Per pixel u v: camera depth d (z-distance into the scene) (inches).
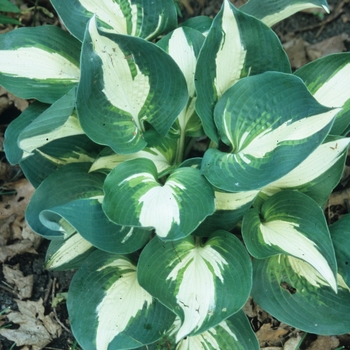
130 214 28.0
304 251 29.2
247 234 29.6
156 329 30.2
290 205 30.3
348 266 30.4
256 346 30.3
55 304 35.2
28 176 32.2
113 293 31.0
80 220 28.7
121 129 29.6
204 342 30.7
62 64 32.0
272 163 28.2
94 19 27.0
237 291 28.7
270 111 29.0
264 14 32.1
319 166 30.4
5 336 34.4
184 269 29.5
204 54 29.1
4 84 30.9
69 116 28.7
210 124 30.4
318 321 30.3
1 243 35.7
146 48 28.2
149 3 31.7
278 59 30.3
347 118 31.1
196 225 27.5
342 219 31.4
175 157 32.5
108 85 28.7
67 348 34.6
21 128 31.0
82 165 31.5
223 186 28.4
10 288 35.4
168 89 29.4
